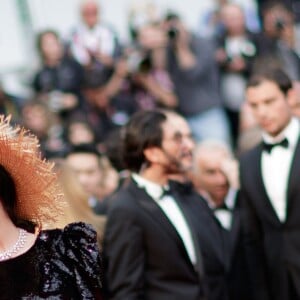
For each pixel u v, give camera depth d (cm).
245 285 1081
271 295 1118
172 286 1000
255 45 1952
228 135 1931
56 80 1917
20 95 1925
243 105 1684
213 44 1934
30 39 2028
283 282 1109
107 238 994
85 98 1900
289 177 1105
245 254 1109
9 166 662
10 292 632
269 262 1116
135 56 1902
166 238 998
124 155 1037
